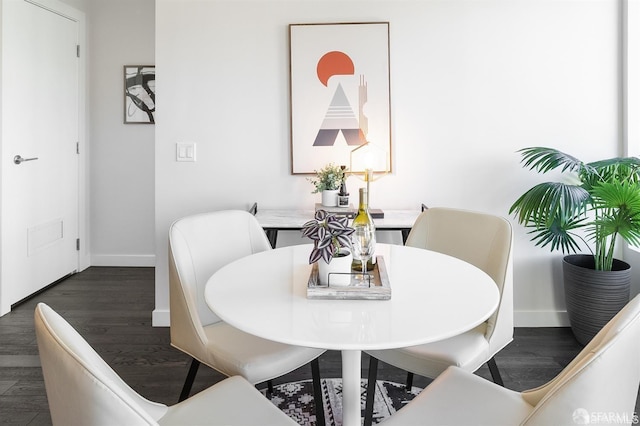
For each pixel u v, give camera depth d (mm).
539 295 2902
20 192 3232
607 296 2439
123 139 4172
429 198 2873
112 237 4254
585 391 879
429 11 2789
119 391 818
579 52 2781
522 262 2891
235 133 2859
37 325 928
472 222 1962
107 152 4184
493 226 1876
